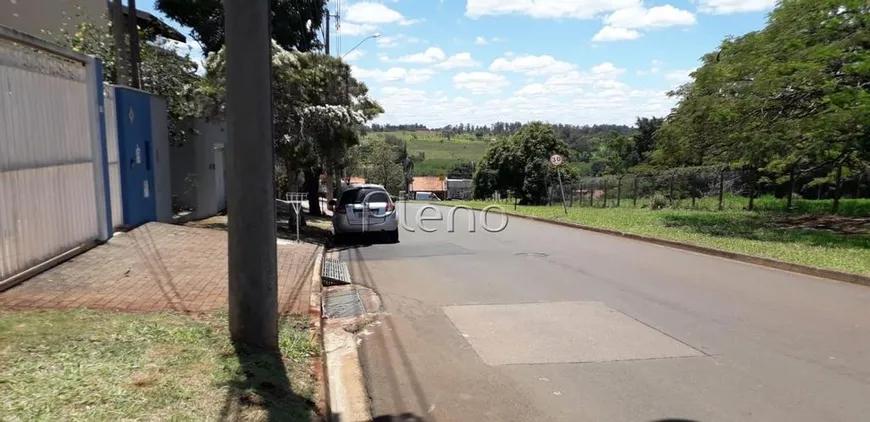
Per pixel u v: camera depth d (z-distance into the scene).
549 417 4.61
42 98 7.53
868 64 14.38
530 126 58.69
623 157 62.06
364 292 9.33
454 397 5.05
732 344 6.42
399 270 11.41
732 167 26.84
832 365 5.73
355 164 48.06
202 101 15.74
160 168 13.61
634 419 4.55
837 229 17.38
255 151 5.12
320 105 17.69
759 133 17.70
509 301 8.58
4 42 6.60
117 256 8.91
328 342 6.68
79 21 16.19
